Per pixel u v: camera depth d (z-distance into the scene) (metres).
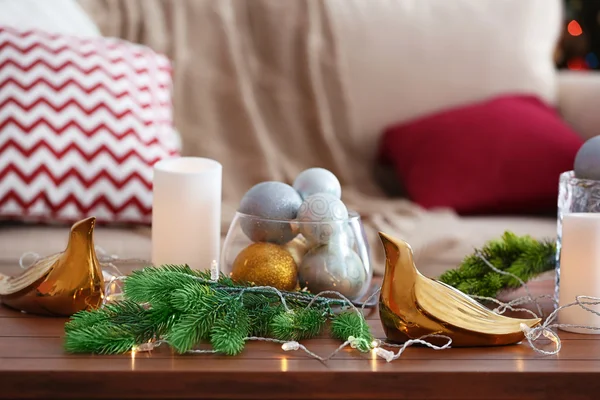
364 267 1.48
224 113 2.44
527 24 2.64
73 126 1.95
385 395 1.28
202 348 1.34
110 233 1.93
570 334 1.42
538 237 2.04
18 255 1.77
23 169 1.90
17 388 1.25
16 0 2.15
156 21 2.42
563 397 1.29
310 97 2.52
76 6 2.27
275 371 1.27
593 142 1.51
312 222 1.44
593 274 1.42
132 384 1.26
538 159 2.24
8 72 1.96
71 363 1.28
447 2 2.63
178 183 1.52
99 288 1.43
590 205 1.49
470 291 1.52
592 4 3.52
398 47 2.58
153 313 1.33
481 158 2.27
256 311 1.38
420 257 1.89
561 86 2.64
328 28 2.55
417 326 1.34
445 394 1.28
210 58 2.46
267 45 2.52
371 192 2.52
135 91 2.05
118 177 1.94
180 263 1.53
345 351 1.34
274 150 2.46
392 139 2.47
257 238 1.45
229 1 2.52
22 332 1.37
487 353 1.34
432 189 2.29
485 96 2.58
